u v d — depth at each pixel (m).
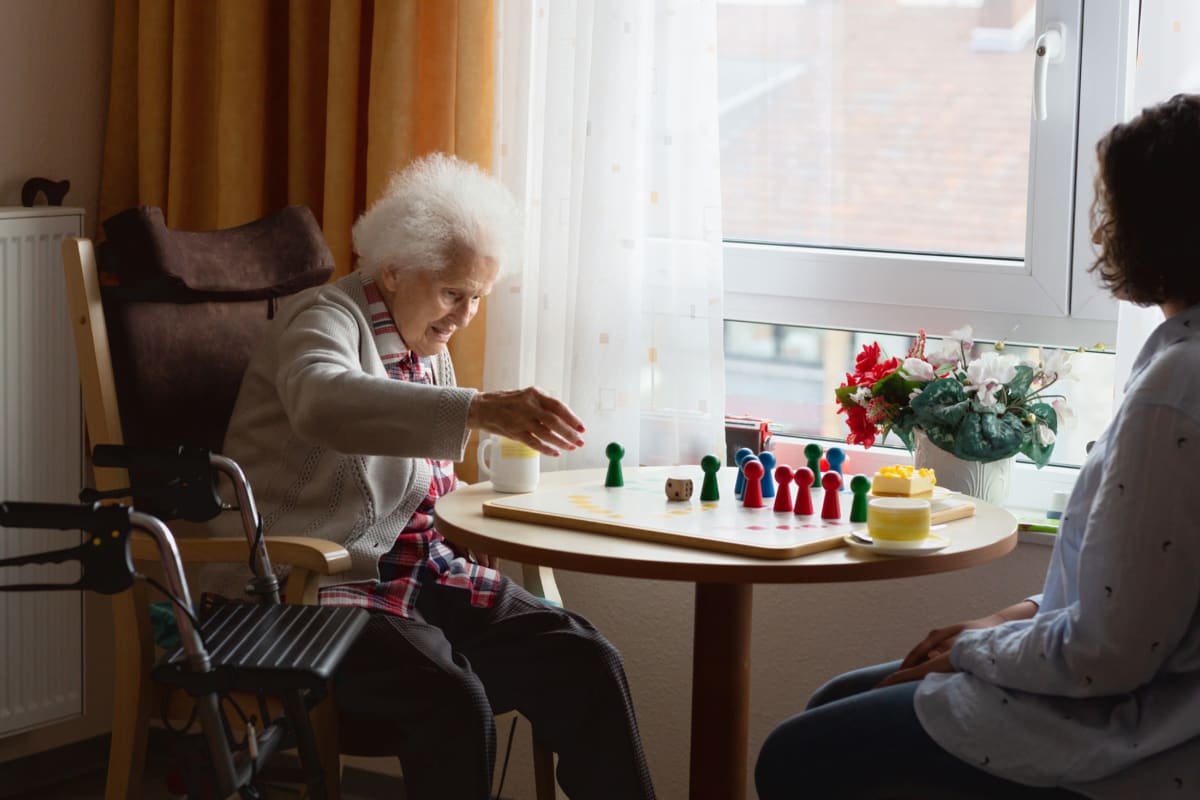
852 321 2.61
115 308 2.07
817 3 2.56
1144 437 1.38
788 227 2.65
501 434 1.88
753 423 2.55
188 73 2.73
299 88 2.63
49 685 2.67
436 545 2.18
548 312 2.54
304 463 2.06
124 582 1.42
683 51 2.43
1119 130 1.51
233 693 1.93
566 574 2.65
